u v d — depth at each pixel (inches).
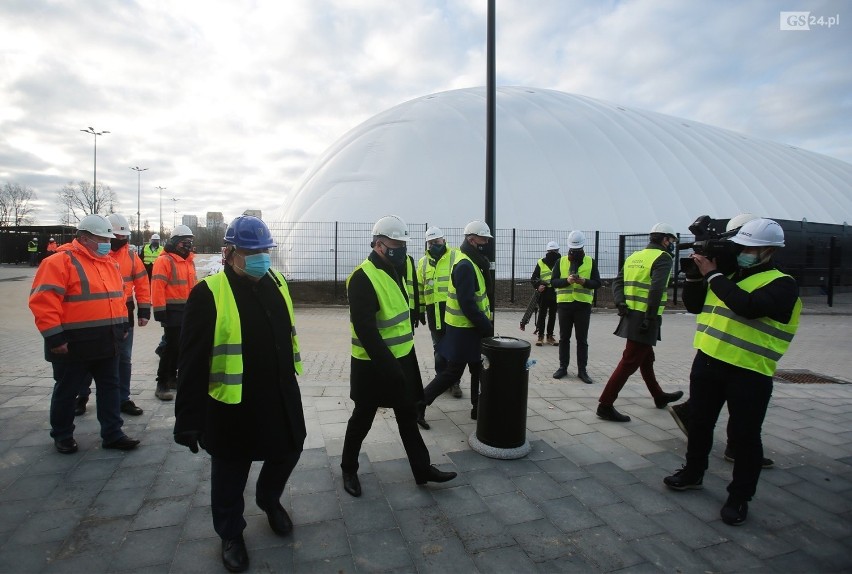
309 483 149.2
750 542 123.5
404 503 138.6
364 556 115.0
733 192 899.4
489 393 168.9
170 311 222.4
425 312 291.3
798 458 174.6
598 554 117.3
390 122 855.7
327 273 664.4
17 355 306.2
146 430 186.5
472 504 138.7
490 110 244.8
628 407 225.9
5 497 137.6
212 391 107.9
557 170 784.9
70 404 164.4
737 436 134.0
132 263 216.1
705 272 137.5
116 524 125.8
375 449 174.1
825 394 253.8
